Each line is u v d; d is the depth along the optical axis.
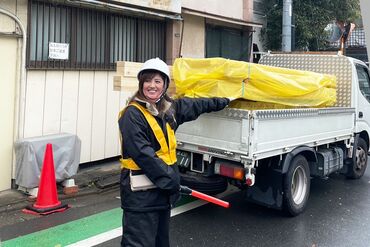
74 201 5.73
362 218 5.38
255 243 4.50
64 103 6.79
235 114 4.64
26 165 5.63
